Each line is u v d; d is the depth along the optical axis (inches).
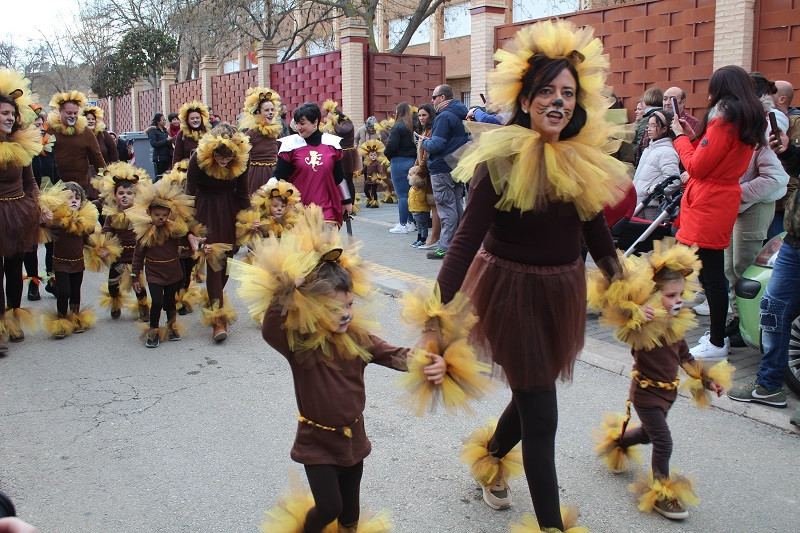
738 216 233.0
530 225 115.3
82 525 138.9
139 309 284.2
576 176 110.3
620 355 225.6
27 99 240.5
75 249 264.8
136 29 1154.7
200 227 252.8
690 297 145.6
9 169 237.9
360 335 114.1
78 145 364.5
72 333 268.7
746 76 197.5
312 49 1328.7
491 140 110.7
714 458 163.3
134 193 277.3
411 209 410.9
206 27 1046.4
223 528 137.4
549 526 115.7
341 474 116.0
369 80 709.3
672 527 137.0
